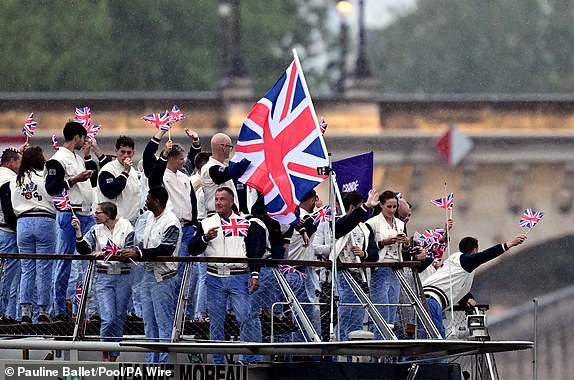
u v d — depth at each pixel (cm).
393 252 8425
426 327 8200
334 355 7831
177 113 8425
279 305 8050
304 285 8219
